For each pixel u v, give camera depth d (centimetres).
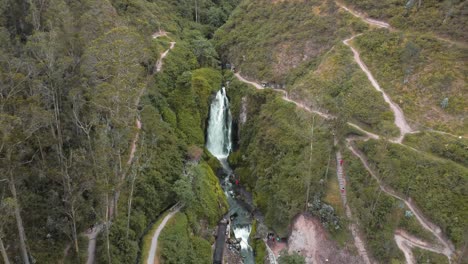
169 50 8875
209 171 7412
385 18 8006
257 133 7825
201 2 12369
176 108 7794
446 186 5238
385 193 5597
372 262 5331
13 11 5741
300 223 6003
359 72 7225
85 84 4781
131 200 5059
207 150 8156
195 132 7744
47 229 4200
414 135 5969
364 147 6172
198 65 9500
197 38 10412
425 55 6756
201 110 8275
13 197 3378
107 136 4422
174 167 6450
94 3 6850
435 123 6025
